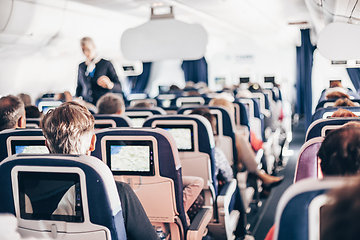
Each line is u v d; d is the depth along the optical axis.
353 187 0.70
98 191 1.10
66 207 1.15
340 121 2.00
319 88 7.20
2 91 5.11
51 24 4.17
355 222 0.69
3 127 2.07
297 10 5.71
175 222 1.96
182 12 5.47
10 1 3.43
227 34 9.38
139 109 3.46
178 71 12.18
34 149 1.90
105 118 2.57
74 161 1.10
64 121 1.24
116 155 1.88
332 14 3.32
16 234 1.20
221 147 3.14
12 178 1.16
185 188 2.30
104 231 1.13
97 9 4.77
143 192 1.90
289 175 5.18
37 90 5.80
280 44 12.10
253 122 4.73
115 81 3.74
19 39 4.11
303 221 0.80
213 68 13.49
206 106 3.16
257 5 5.12
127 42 2.71
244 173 3.24
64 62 6.09
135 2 4.42
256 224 3.49
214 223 2.59
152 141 1.80
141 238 1.28
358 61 2.45
